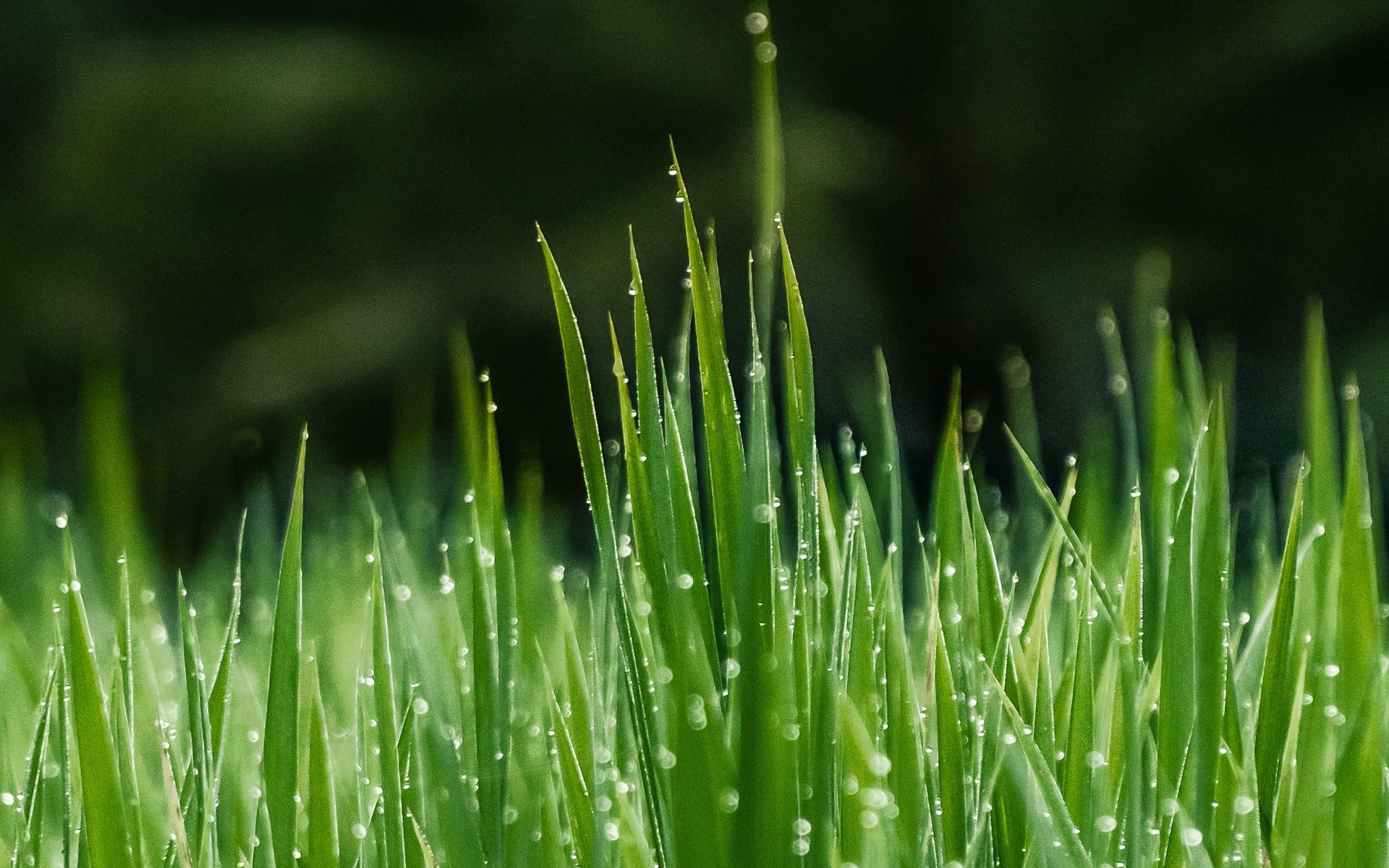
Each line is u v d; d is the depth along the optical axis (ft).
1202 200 14.12
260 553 3.34
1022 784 2.38
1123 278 13.29
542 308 13.20
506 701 2.44
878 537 2.55
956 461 2.55
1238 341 13.57
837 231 13.83
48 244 14.32
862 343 13.20
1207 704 2.41
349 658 2.95
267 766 2.42
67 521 2.48
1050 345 13.29
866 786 2.32
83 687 2.39
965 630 2.51
